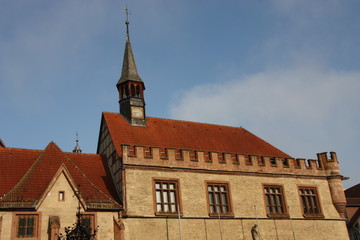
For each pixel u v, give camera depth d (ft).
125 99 150.82
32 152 124.88
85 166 127.85
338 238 141.59
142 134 140.97
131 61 160.86
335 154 154.20
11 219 97.30
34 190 103.14
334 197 147.74
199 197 124.47
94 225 104.47
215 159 132.77
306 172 147.13
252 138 167.12
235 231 124.98
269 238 129.39
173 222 116.98
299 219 137.08
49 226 98.99
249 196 132.46
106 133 139.85
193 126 159.63
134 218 111.96
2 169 114.01
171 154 126.21
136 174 118.11
